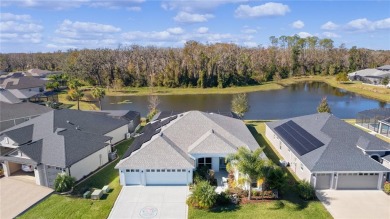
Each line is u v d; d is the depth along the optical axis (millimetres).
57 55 175250
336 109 71812
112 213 24375
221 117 39719
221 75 113250
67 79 108875
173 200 26359
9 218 23656
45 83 90812
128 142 42719
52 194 27719
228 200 25375
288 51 149500
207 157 30656
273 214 23625
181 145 31812
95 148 33406
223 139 31750
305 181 27453
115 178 31047
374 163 28141
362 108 72688
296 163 31609
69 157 29719
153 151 29547
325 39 174500
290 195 26953
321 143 31359
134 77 116375
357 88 101938
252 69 124250
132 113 49875
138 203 25891
